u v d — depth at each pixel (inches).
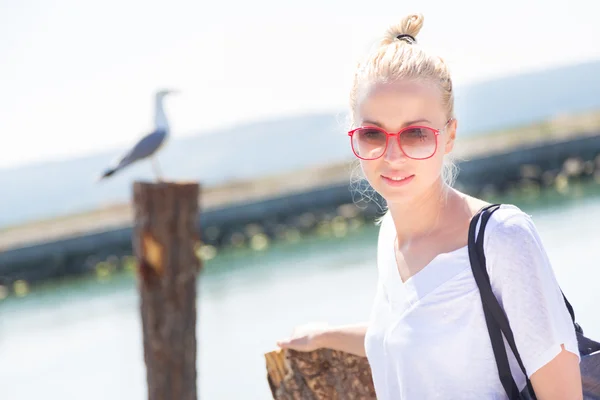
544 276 89.0
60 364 629.0
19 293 1119.0
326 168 1791.3
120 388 539.5
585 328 443.2
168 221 291.4
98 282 1115.3
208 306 751.7
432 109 95.3
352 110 101.3
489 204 93.7
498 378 92.5
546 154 1457.9
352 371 126.4
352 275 818.8
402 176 95.3
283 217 1326.3
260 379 496.1
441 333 93.5
